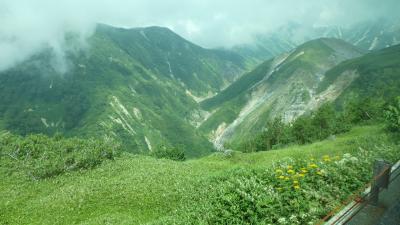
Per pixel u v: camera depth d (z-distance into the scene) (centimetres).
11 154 4450
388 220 948
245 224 1445
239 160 4903
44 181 3722
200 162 4756
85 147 4691
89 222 2497
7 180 3744
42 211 2852
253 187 1739
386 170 1045
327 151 3816
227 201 1705
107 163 4297
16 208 2995
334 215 1129
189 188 2873
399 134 3180
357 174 1580
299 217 1312
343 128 6775
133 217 2550
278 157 4466
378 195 1066
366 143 3334
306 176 1641
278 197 1502
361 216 988
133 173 3716
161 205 2720
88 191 3136
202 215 1772
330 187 1470
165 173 3612
